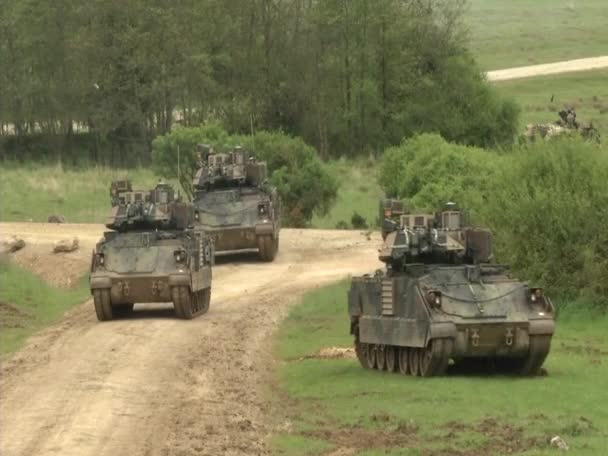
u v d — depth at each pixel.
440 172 154.75
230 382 72.44
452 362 78.12
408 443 54.50
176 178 198.75
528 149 107.25
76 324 99.00
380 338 75.25
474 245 76.50
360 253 145.38
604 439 53.97
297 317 103.62
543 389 66.06
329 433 57.25
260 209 142.00
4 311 104.62
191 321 99.88
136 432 56.88
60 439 55.50
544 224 100.81
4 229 162.75
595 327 94.00
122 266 100.12
